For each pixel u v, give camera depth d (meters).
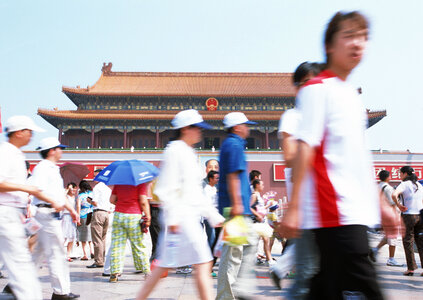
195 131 4.77
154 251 11.58
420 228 9.57
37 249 6.33
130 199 8.71
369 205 2.76
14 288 4.56
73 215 6.52
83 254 14.05
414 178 9.81
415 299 6.74
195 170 4.63
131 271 10.41
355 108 2.84
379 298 2.61
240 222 4.89
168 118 49.19
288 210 2.66
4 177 4.66
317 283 2.78
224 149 5.28
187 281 8.67
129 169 8.57
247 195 5.39
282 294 7.04
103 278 9.10
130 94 50.66
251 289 5.36
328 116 2.75
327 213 2.70
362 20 2.86
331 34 2.91
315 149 2.77
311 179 2.80
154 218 11.59
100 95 50.66
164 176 4.49
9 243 4.59
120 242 8.71
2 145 4.87
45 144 6.43
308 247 2.86
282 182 42.25
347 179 2.73
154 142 52.34
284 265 4.43
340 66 2.91
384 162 41.31
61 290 6.35
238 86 55.50
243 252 5.41
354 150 2.76
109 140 52.28
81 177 17.55
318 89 2.76
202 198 4.64
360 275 2.61
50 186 6.21
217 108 52.25
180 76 58.12
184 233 4.38
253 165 42.62
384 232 3.11
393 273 9.81
